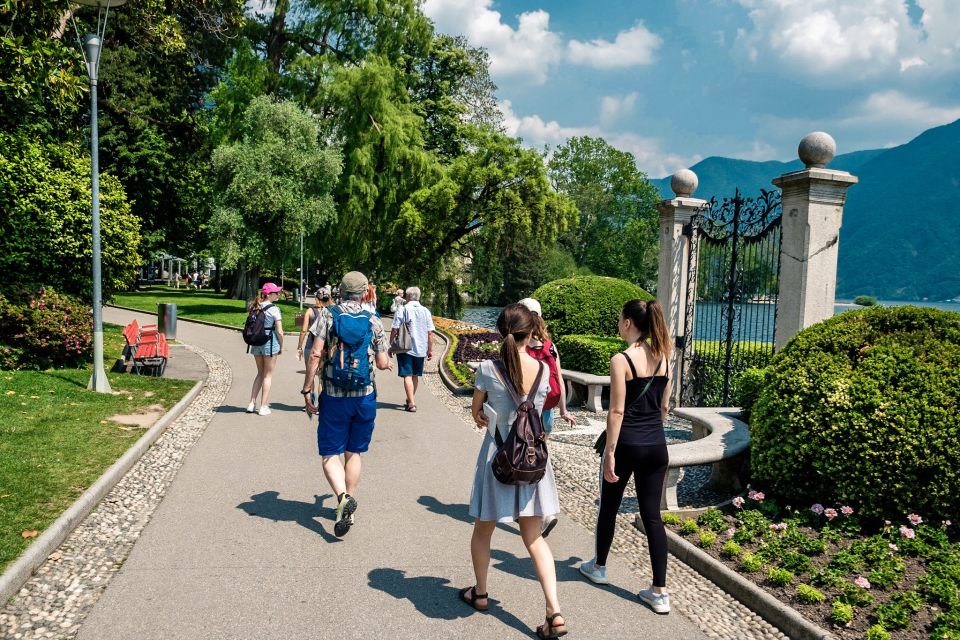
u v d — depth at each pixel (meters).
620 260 62.06
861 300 12.52
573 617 3.77
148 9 16.56
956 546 4.55
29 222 12.49
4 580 3.66
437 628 3.55
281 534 4.84
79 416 7.94
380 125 30.50
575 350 11.32
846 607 3.70
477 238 29.66
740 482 6.31
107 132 29.56
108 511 5.15
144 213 31.92
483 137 28.12
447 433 8.42
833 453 5.06
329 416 4.91
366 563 4.38
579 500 6.04
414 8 32.22
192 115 32.62
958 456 4.73
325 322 4.99
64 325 11.15
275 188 27.89
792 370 5.57
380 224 31.14
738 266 9.20
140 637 3.34
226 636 3.38
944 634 3.43
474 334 22.73
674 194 10.63
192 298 37.97
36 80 11.33
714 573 4.37
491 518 3.61
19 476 5.50
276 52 32.84
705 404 9.89
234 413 9.27
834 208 7.56
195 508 5.33
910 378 5.05
